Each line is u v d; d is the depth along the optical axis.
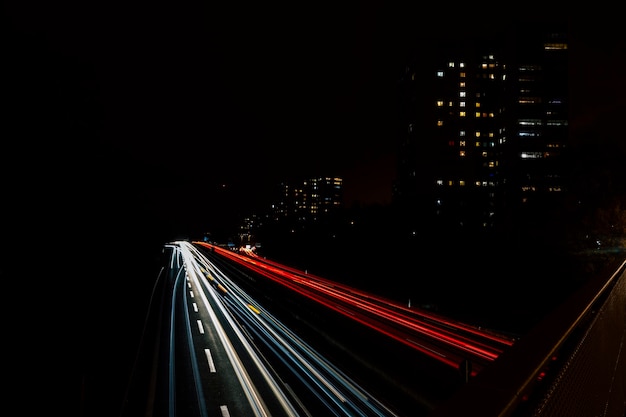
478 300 37.78
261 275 52.38
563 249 37.81
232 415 15.03
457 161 92.62
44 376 12.69
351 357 19.11
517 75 80.38
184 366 20.47
